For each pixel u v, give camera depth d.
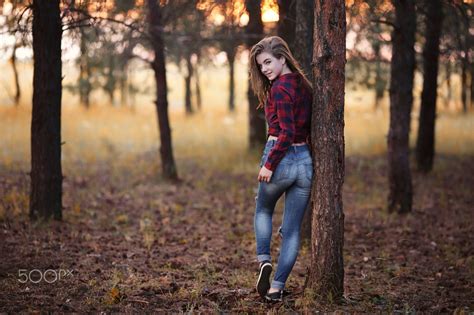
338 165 4.36
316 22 4.31
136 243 6.75
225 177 11.91
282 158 4.20
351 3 7.73
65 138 15.66
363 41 9.88
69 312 4.24
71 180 10.77
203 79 38.16
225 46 11.88
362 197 10.43
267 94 4.41
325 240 4.41
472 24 8.64
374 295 4.83
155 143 16.00
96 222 7.76
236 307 4.40
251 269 5.76
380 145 15.97
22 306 4.30
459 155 15.23
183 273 5.48
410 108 9.04
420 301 4.78
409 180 9.08
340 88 4.29
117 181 11.05
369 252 6.75
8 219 7.34
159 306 4.44
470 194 10.65
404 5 8.34
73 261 5.73
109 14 8.96
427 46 12.02
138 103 26.94
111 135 16.77
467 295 5.02
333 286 4.43
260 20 11.50
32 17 7.14
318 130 4.33
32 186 7.36
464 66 9.30
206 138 16.84
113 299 4.47
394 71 8.95
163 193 10.23
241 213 8.88
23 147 13.53
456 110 24.00
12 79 28.50
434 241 7.32
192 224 8.03
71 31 7.59
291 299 4.58
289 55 4.34
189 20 10.65
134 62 17.62
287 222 4.40
